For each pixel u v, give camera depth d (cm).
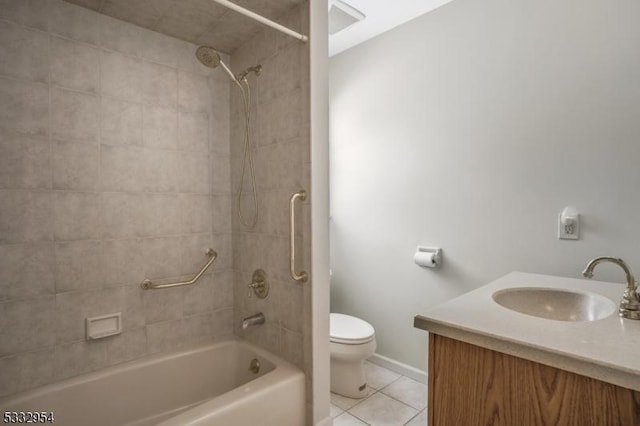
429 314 108
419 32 228
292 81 157
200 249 185
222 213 194
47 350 140
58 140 142
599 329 93
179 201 177
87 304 149
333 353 204
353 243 271
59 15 142
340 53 278
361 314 267
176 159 175
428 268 227
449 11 214
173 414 164
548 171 179
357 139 267
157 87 169
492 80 197
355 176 269
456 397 100
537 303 141
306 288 153
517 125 188
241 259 192
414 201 233
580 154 169
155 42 169
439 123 220
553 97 176
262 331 178
